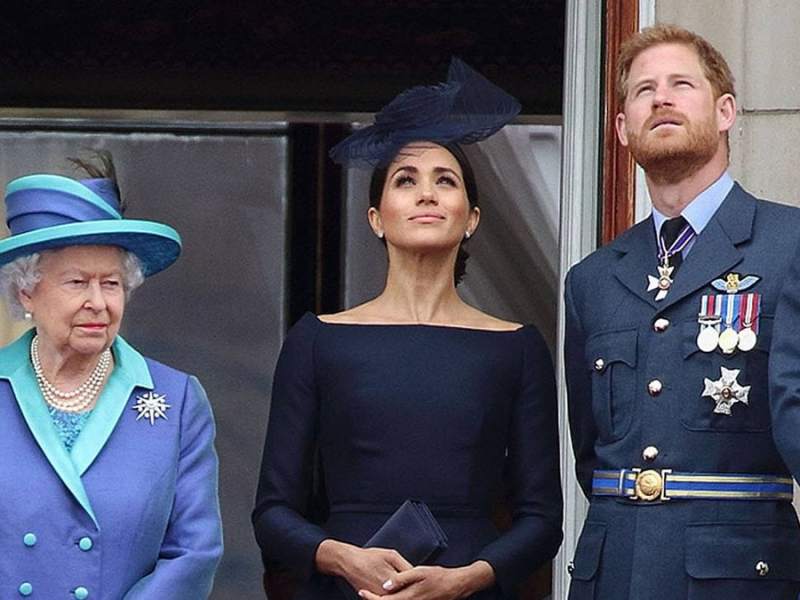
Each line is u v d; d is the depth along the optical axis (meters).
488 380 11.74
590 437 11.53
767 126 13.08
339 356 11.78
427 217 11.97
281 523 11.56
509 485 11.87
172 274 17.94
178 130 18.28
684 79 11.21
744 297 10.95
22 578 10.48
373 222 12.30
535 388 11.87
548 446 11.84
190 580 10.76
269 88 18.23
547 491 11.74
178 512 10.90
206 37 18.34
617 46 13.52
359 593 11.21
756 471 10.84
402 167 12.06
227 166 18.17
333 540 11.43
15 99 18.39
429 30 18.20
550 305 17.20
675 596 10.75
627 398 11.09
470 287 17.25
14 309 11.00
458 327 11.96
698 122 11.13
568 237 13.81
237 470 17.59
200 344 17.86
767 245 11.09
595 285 11.51
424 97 12.12
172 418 10.95
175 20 18.33
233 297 17.94
